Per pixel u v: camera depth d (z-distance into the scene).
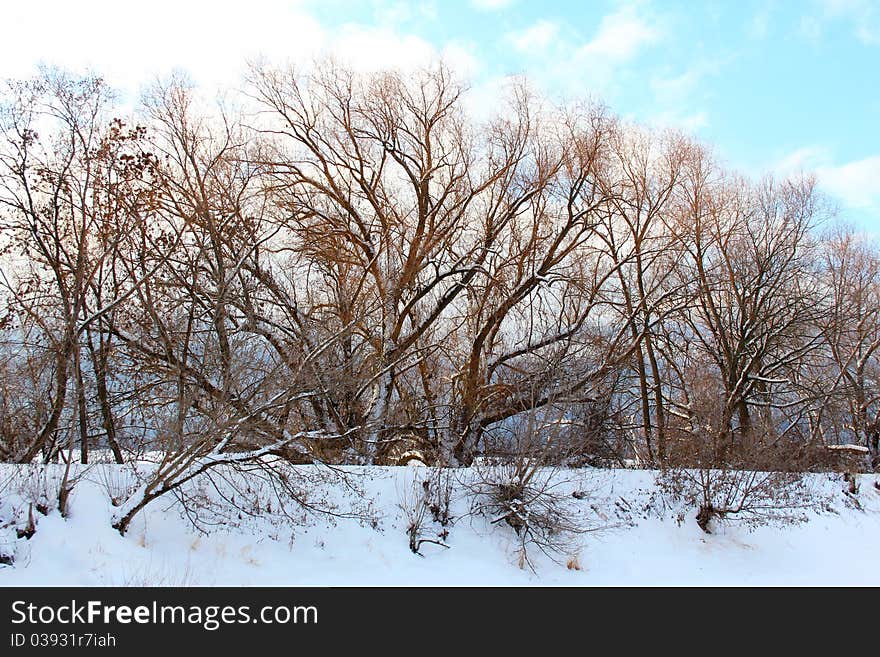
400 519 14.57
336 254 21.70
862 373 31.64
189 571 11.54
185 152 19.52
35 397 13.97
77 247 15.89
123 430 14.89
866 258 33.69
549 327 22.56
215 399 13.62
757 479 17.16
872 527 17.86
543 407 16.36
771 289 28.31
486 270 21.70
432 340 22.78
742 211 28.34
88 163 15.48
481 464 16.09
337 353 17.25
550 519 14.55
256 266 19.12
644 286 27.03
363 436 18.08
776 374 30.97
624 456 23.80
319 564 12.83
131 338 16.78
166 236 17.16
